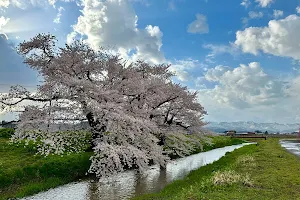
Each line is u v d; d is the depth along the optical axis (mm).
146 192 20219
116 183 22906
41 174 21766
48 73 26984
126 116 25297
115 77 29453
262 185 15625
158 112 32562
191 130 35969
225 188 14977
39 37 27359
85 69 27484
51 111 24672
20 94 25359
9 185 19203
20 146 28047
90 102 24781
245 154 34406
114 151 23016
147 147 27562
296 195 13609
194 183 19406
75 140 26625
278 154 32406
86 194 19469
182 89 33250
